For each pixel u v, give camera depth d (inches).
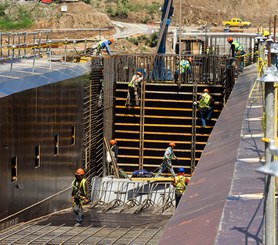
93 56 1539.1
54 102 1160.8
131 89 1583.4
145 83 1592.0
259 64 783.1
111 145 1514.5
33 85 1051.3
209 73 1581.0
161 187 1341.0
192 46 1973.4
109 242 804.6
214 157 605.3
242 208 402.9
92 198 1350.9
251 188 449.7
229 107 916.0
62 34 3558.1
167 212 1179.9
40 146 1084.5
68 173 1268.5
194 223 403.2
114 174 1481.3
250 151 577.9
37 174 1067.3
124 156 1609.3
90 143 1419.8
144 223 1020.5
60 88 1194.6
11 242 794.8
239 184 463.5
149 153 1610.5
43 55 1594.5
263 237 317.7
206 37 1972.2
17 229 905.5
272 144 248.1
